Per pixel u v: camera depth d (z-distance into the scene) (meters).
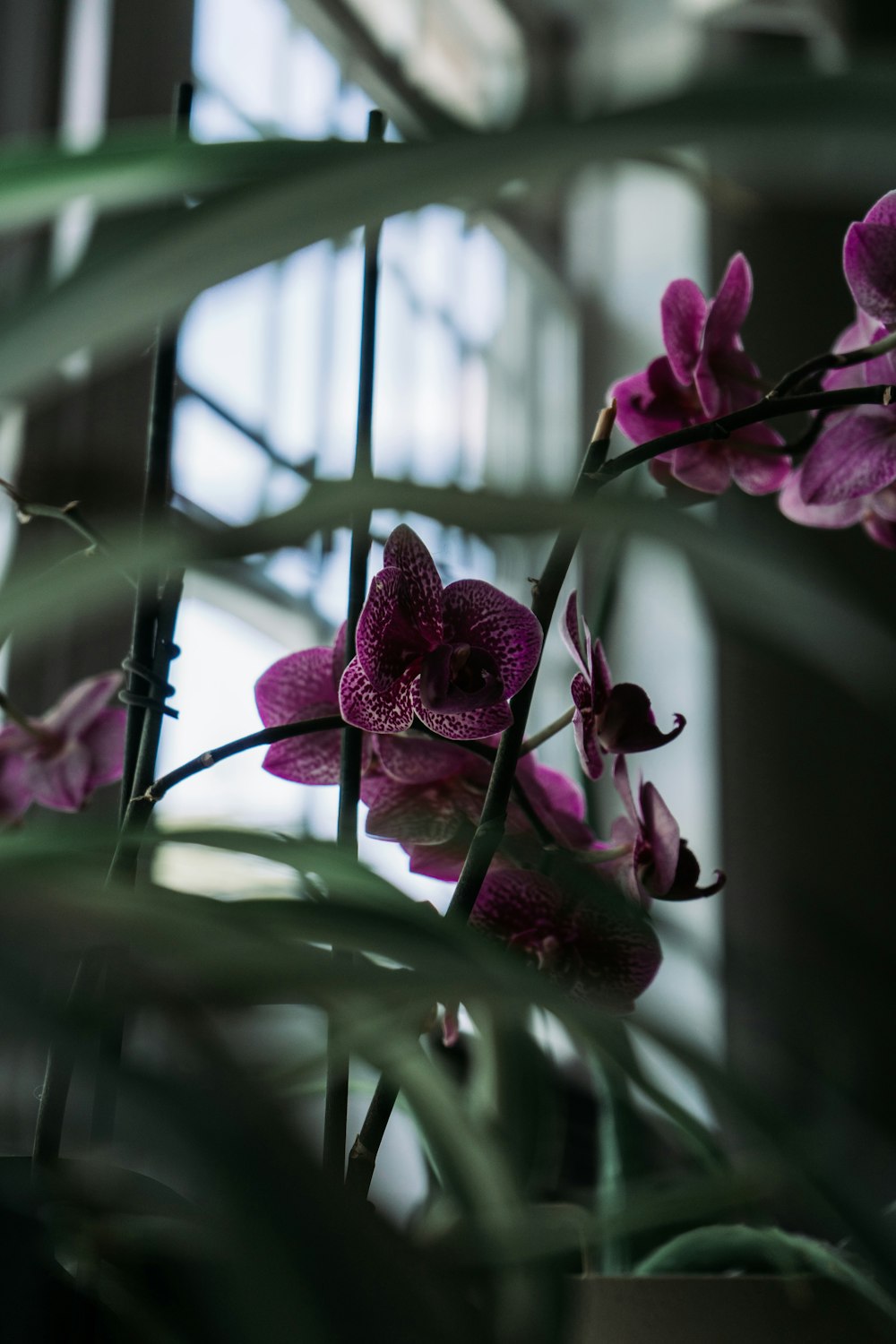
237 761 2.18
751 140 0.44
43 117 2.59
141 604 0.82
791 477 0.94
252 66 3.31
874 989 0.77
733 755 4.48
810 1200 0.59
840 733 4.62
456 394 4.27
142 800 0.77
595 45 4.87
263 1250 0.39
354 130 3.72
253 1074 0.47
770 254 4.99
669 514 0.63
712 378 0.93
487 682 0.79
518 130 0.44
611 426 0.80
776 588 0.65
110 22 2.69
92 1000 0.49
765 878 4.42
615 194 4.94
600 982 0.82
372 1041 0.61
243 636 2.48
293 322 3.32
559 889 0.82
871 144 0.44
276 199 0.45
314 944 0.64
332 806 2.20
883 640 0.73
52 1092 0.74
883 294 0.86
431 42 4.36
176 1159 0.40
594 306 4.93
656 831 0.82
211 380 2.98
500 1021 0.63
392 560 0.81
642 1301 0.77
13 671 2.08
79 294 0.44
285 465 0.82
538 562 2.73
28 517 0.82
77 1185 0.65
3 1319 0.65
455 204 0.62
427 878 0.86
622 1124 0.90
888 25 4.76
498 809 0.76
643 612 4.50
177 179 0.53
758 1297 0.77
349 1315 0.38
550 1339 0.59
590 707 0.82
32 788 0.97
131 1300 0.65
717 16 4.76
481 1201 0.60
